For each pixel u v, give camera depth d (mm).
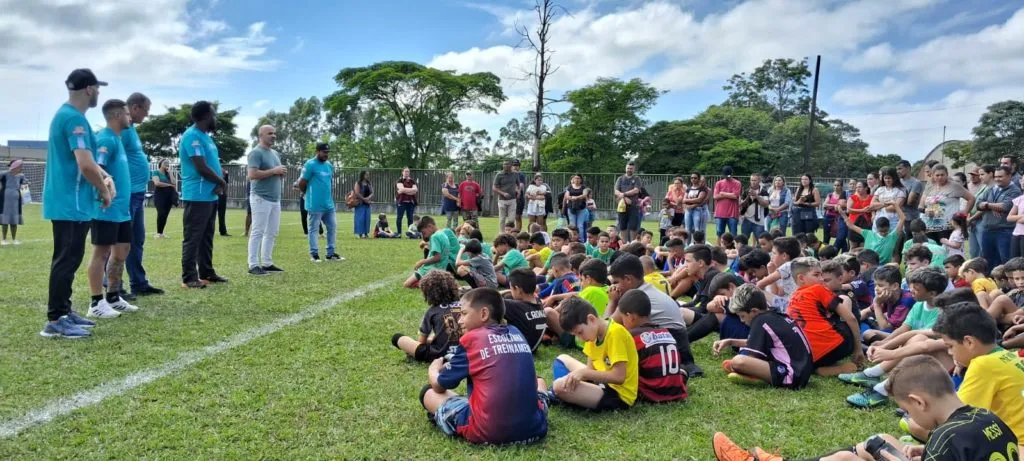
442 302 4684
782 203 12984
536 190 15328
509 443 3273
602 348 3869
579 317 3809
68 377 4066
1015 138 39562
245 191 31016
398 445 3262
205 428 3375
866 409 4027
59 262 5000
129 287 6984
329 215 10320
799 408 4031
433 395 3541
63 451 3045
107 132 5656
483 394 3266
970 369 3068
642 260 6203
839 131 64312
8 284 7164
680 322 4805
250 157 8367
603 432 3551
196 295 6855
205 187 7285
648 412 3887
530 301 5105
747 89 66562
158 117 47031
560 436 3471
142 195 6699
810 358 4496
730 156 41156
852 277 6574
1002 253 8586
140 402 3701
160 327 5414
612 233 10578
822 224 13898
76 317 5238
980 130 40500
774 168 44875
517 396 3248
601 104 43438
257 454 3094
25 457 2973
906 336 4797
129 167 6531
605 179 29422
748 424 3719
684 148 43156
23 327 5246
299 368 4438
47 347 4703
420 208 30891
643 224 24797
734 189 13039
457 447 3266
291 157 61750
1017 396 2934
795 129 50094
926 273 5051
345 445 3234
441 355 4551
